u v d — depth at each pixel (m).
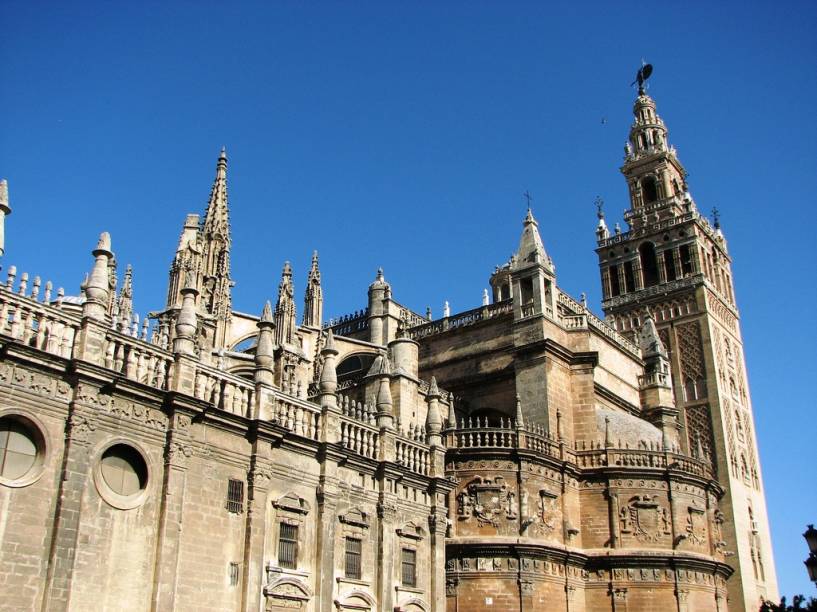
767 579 79.88
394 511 34.88
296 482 30.84
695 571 50.22
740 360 90.75
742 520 78.06
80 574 23.34
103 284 25.97
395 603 33.81
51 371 23.81
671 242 89.62
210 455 27.97
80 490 23.72
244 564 28.00
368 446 34.88
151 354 27.02
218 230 51.31
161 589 25.06
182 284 46.16
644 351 68.94
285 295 52.31
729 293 93.62
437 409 39.81
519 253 56.19
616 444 54.00
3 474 22.47
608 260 93.31
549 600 46.41
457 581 45.59
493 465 47.75
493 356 56.94
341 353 60.28
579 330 55.56
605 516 50.62
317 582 30.41
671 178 95.25
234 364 44.12
